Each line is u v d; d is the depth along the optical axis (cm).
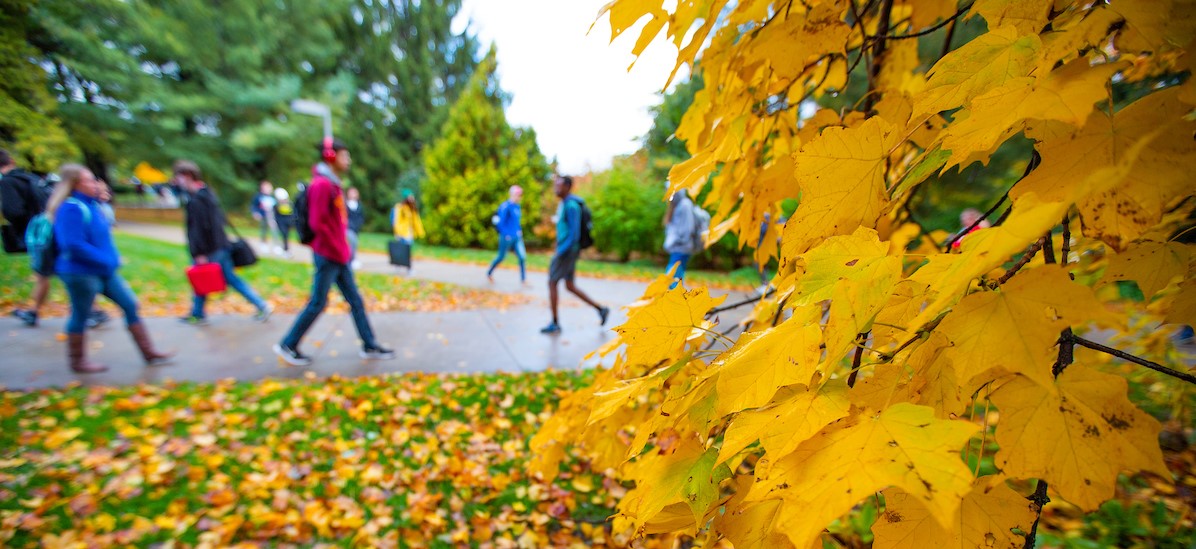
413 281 908
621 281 1037
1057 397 46
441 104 3438
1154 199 40
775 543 57
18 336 478
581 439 103
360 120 2964
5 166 514
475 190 1705
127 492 252
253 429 321
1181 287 54
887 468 39
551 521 261
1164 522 205
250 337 515
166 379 394
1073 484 44
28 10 1252
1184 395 205
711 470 65
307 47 2317
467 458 308
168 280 779
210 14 2028
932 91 53
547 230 1780
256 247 1336
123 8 1750
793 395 54
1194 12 40
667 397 67
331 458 298
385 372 434
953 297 38
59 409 329
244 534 233
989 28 59
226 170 2122
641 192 1404
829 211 59
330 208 414
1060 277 42
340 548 229
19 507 236
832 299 49
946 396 52
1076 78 42
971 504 52
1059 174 44
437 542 237
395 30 3612
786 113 113
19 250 516
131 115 1886
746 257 1266
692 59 78
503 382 417
